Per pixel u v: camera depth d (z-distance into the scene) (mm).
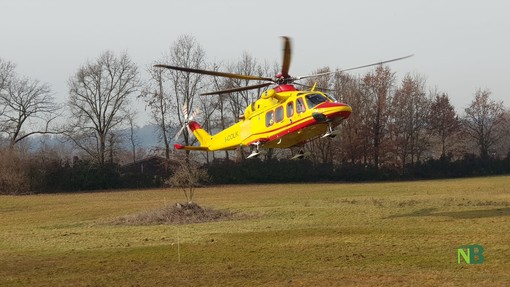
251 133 32875
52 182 87188
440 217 35875
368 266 21234
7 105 101812
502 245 24547
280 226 34406
